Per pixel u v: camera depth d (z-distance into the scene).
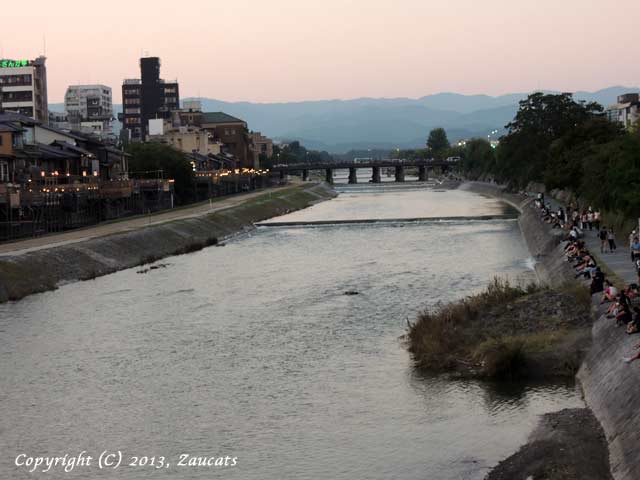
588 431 34.34
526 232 116.75
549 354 44.53
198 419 39.88
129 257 98.19
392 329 56.81
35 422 40.03
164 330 58.97
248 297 71.88
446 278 78.44
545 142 193.50
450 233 123.62
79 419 40.31
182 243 115.69
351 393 42.91
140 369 48.81
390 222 144.75
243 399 42.66
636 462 29.17
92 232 109.19
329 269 88.25
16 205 99.56
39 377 47.53
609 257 70.12
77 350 53.56
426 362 47.12
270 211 176.38
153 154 184.62
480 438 35.91
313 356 50.47
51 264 82.88
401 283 76.38
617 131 151.62
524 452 33.22
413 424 38.09
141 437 37.75
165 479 33.25
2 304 70.19
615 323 42.91
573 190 138.62
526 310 50.97
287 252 106.31
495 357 43.88
